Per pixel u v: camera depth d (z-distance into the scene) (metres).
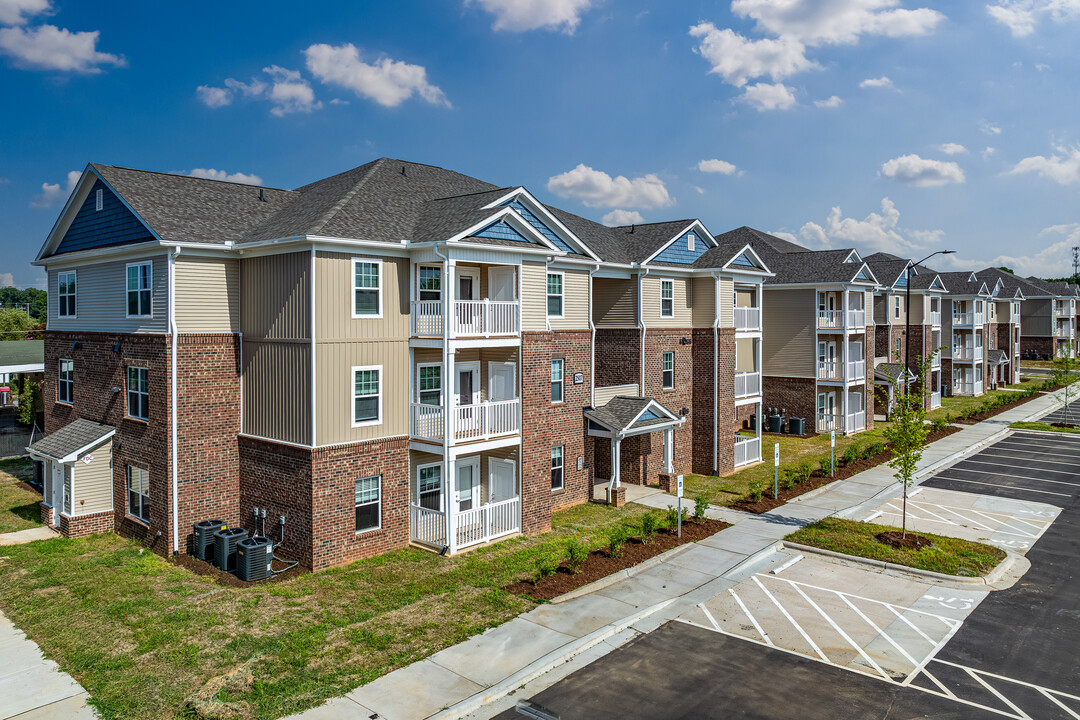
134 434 19.67
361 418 18.12
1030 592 15.97
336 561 17.47
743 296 36.12
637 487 26.53
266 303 18.48
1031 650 13.02
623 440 27.02
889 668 12.31
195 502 18.70
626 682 11.85
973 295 55.44
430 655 12.64
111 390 20.78
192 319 18.59
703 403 28.94
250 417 19.16
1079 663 12.51
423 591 15.73
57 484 20.88
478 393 21.66
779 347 38.50
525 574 16.80
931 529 20.89
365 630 13.68
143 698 11.26
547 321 21.30
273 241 17.38
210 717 10.59
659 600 15.38
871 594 15.85
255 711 10.76
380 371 18.47
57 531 20.67
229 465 19.34
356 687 11.50
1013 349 65.88
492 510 19.53
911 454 20.03
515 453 20.52
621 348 27.14
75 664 12.37
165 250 18.25
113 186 19.42
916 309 49.66
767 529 20.80
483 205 19.48
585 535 20.23
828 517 21.97
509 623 14.02
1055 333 84.44
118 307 20.59
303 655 12.61
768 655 12.83
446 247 17.94
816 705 11.08
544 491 20.92
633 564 17.50
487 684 11.61
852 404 41.44
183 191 20.64
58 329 24.22
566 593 15.58
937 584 16.47
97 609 14.74
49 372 24.92
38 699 11.25
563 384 23.55
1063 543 19.58
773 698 11.30
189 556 18.17
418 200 21.53
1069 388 59.28
